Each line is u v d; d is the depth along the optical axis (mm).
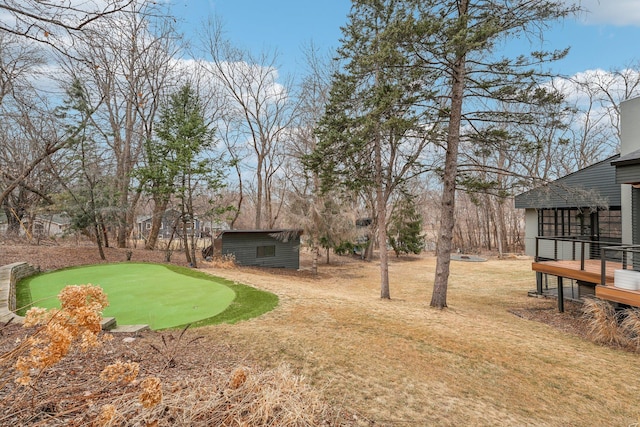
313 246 16516
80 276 9062
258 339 4824
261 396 2381
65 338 1828
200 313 6273
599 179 10852
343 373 3943
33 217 15133
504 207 27047
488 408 3605
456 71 8625
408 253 24344
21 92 5789
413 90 8250
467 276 15312
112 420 1860
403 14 8555
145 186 14055
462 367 4672
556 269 8609
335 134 9305
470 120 9062
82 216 11898
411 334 5809
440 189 27250
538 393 4184
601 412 3863
